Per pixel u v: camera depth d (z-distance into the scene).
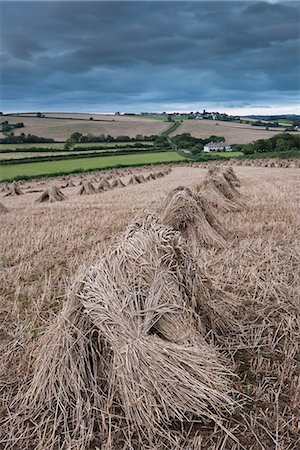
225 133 108.62
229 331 4.26
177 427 2.98
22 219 12.06
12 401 3.38
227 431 2.84
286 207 11.55
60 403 3.15
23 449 2.91
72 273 6.39
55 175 50.91
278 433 2.90
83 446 2.84
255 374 3.57
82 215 12.47
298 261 6.39
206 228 7.23
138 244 3.85
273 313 4.71
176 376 3.04
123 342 3.12
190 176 36.91
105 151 78.19
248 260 6.57
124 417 3.02
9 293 5.79
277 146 71.69
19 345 4.25
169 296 3.56
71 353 3.30
